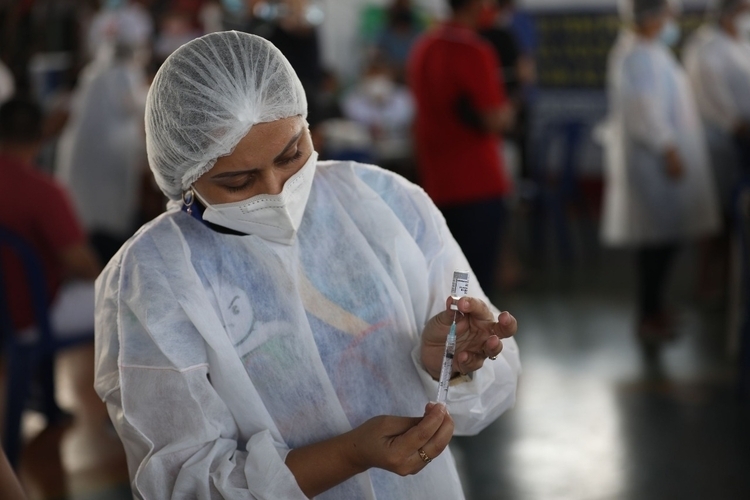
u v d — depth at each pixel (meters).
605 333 4.48
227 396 1.28
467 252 3.77
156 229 1.29
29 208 3.12
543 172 6.09
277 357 1.29
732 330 4.00
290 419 1.30
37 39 7.27
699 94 4.85
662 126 4.22
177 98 1.19
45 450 3.38
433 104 3.69
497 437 3.35
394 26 7.82
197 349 1.25
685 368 3.94
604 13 7.24
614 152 4.48
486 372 1.34
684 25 6.91
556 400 3.66
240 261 1.28
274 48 1.22
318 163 1.39
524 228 6.91
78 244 3.20
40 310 3.13
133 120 4.78
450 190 3.70
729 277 4.91
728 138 4.79
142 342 1.25
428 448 1.16
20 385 3.14
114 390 1.27
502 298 5.23
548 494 2.89
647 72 4.25
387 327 1.32
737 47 4.86
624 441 3.26
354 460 1.20
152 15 7.92
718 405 3.54
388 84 7.26
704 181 4.43
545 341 4.41
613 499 2.84
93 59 6.20
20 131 3.10
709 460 3.08
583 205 6.97
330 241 1.32
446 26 3.67
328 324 1.31
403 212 1.38
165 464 1.23
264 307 1.28
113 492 3.03
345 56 8.76
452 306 1.24
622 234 4.41
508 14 6.27
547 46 7.48
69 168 4.77
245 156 1.18
